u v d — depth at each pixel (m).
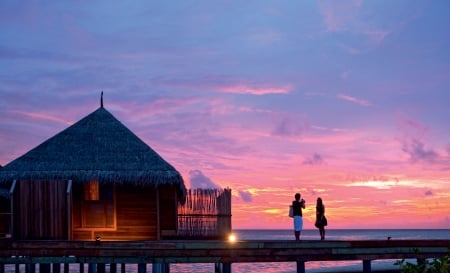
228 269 20.52
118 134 27.44
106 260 20.16
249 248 20.56
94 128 27.67
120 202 26.16
